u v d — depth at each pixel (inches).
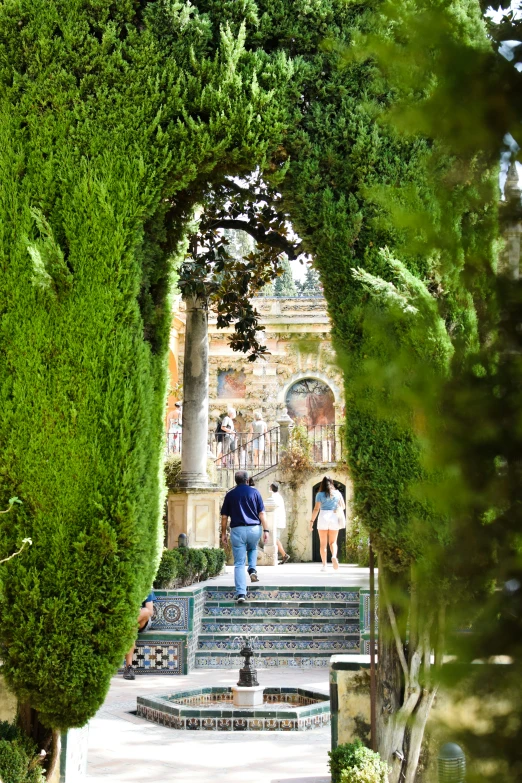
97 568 221.0
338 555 978.1
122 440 221.9
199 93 233.3
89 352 224.1
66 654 220.1
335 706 248.5
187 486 625.6
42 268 217.2
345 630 504.7
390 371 54.6
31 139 232.2
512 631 45.9
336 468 991.6
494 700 44.5
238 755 311.0
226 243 479.2
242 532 530.6
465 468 48.9
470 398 49.3
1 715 243.8
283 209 254.8
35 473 222.1
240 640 501.7
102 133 230.4
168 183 233.5
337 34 239.6
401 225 56.6
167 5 232.7
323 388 1300.4
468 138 50.9
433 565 49.9
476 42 52.3
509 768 42.6
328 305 237.9
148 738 337.4
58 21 234.2
